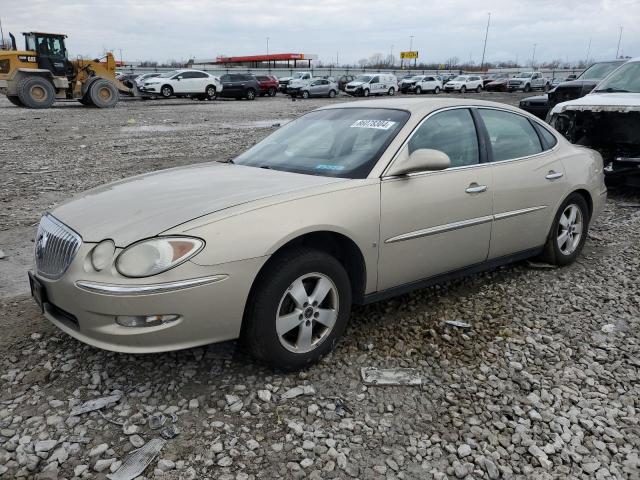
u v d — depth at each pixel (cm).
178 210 300
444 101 418
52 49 2400
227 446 266
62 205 347
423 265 380
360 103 447
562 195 479
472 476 251
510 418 293
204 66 7825
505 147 442
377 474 251
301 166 382
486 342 370
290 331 323
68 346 354
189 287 279
